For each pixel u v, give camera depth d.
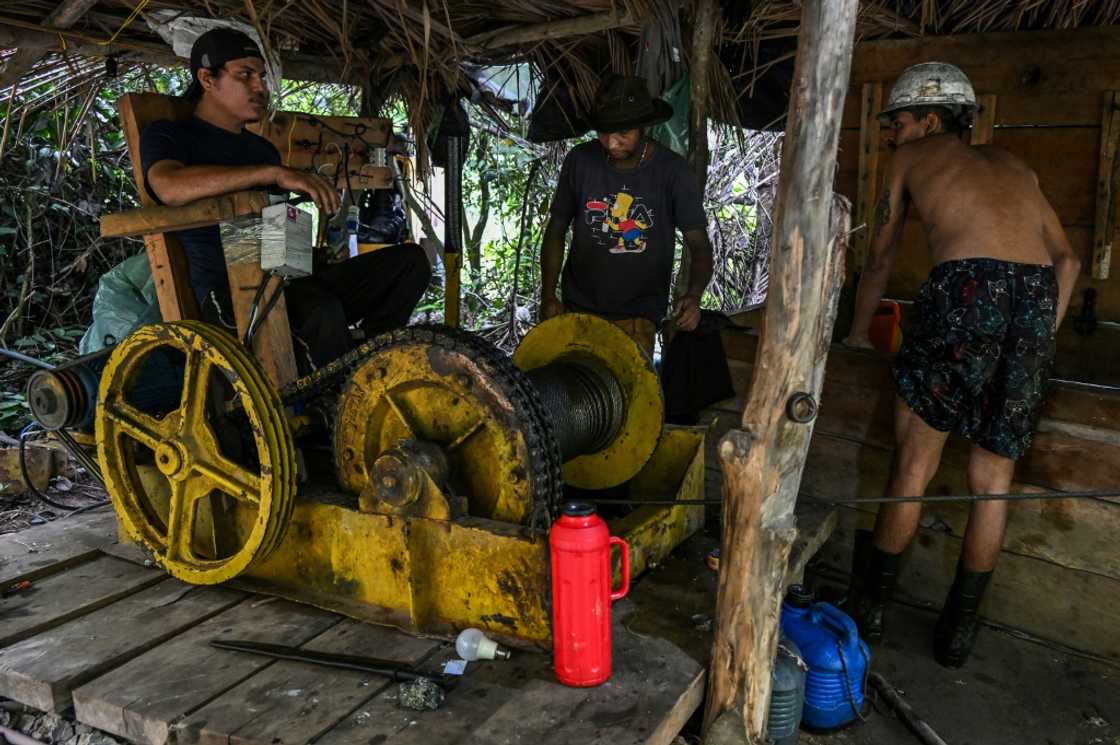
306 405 2.96
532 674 2.29
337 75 4.99
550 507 2.41
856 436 3.55
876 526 3.18
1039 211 2.96
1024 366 2.83
